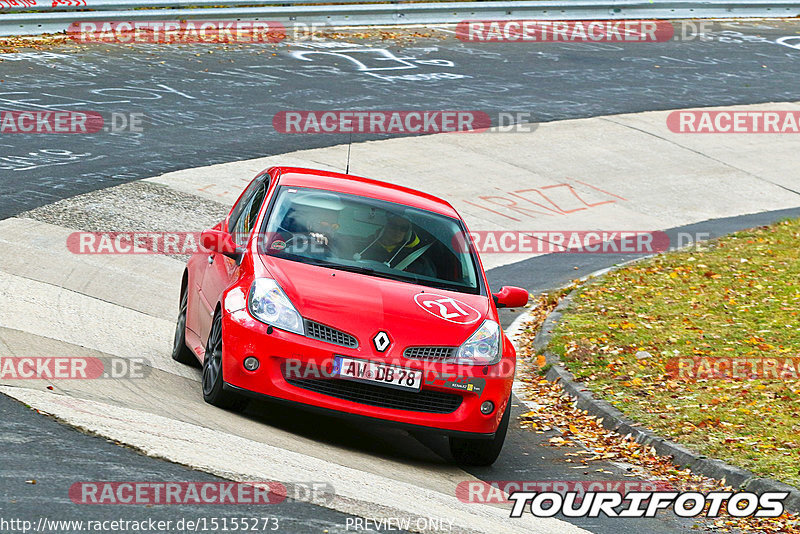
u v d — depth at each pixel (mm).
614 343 40188
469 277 29359
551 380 37438
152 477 20484
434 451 28484
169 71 77062
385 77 83750
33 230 43594
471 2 105938
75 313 34250
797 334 41344
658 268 53219
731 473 27328
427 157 67875
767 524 24594
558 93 86500
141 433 22906
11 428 21953
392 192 31875
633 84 92125
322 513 20078
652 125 82062
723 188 72562
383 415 25312
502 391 26516
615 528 23469
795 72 102312
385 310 26234
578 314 44688
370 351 25297
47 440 21594
